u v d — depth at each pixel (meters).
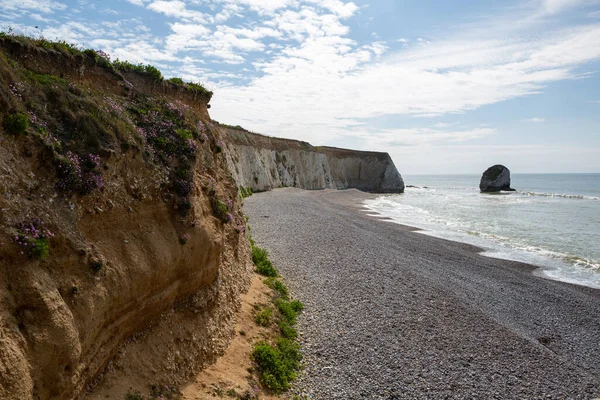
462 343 13.99
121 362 7.56
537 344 14.42
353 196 83.62
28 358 5.35
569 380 12.26
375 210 57.47
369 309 16.33
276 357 11.22
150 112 11.12
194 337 9.51
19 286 5.63
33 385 5.38
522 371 12.52
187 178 10.35
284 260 22.38
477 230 40.16
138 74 12.09
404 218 48.91
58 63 9.12
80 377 6.36
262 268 18.41
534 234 37.88
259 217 37.12
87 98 8.80
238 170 59.22
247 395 9.35
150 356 8.16
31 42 8.69
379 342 13.52
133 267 7.84
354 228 36.44
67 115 7.99
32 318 5.61
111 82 10.67
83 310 6.43
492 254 29.33
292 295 17.03
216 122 67.88
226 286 12.10
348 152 117.06
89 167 7.60
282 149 91.56
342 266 22.44
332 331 14.05
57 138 7.46
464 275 22.97
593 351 14.52
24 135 6.71
